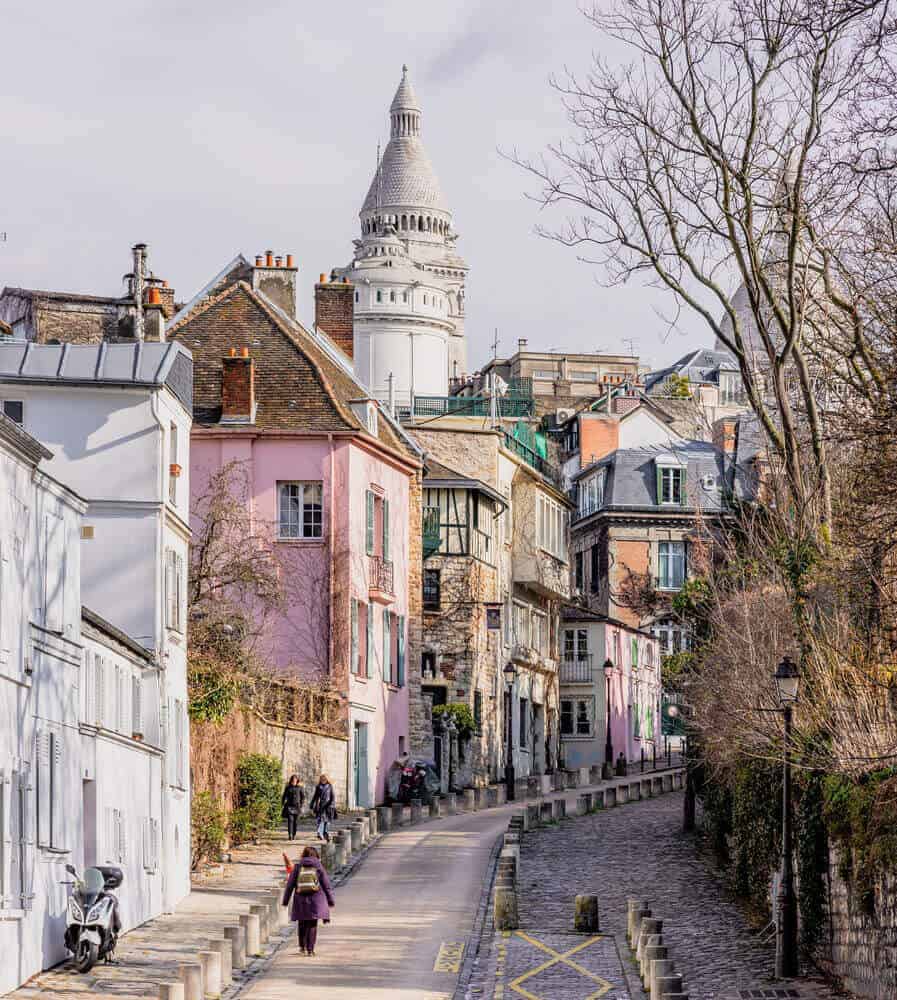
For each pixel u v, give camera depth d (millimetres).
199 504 56625
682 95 34938
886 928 25250
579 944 32781
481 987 28562
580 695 89062
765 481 41438
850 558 30375
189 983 25547
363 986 28406
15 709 26078
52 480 27844
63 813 28672
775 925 32594
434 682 68312
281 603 54312
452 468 70938
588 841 49344
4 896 25281
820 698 30312
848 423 29094
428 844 47906
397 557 62156
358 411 59250
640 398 113750
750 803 36625
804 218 33969
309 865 31797
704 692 41531
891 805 24953
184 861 37938
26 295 49906
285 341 59594
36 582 27438
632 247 35688
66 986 26312
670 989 26062
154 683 35656
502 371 151125
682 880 41906
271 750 49344
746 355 35438
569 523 92438
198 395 57844
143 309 46156
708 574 45969
